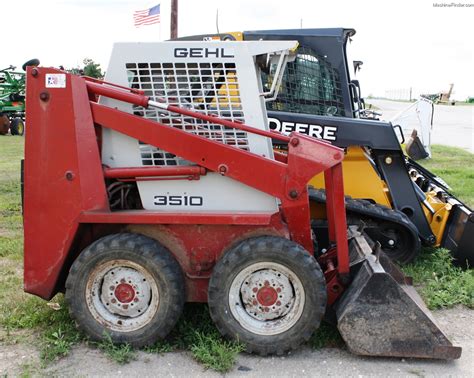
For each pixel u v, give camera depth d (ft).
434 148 58.70
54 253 13.10
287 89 18.93
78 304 12.93
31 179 12.96
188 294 13.35
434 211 19.36
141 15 39.24
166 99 13.48
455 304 15.92
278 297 12.59
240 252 12.39
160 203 13.50
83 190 12.87
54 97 12.75
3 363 12.41
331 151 12.64
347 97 19.03
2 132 82.12
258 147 13.35
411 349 12.25
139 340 12.85
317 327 12.52
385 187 19.08
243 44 13.12
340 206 13.02
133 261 12.68
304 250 12.48
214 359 12.21
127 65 13.42
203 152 12.93
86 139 12.89
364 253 13.92
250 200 13.30
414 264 18.86
